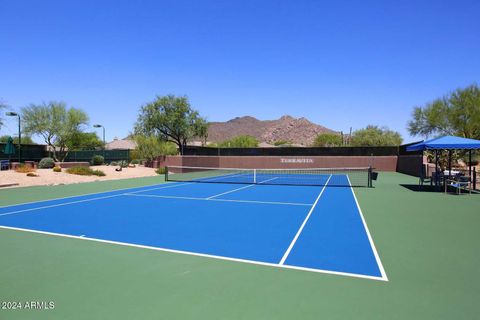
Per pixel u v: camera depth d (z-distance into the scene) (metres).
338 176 28.42
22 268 5.73
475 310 4.16
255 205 12.77
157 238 7.75
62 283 5.06
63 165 28.00
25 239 7.67
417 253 6.48
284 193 16.61
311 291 4.73
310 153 36.94
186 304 4.35
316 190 17.88
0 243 7.33
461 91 30.34
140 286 4.94
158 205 12.80
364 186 19.80
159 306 4.29
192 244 7.23
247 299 4.49
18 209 11.87
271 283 5.03
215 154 38.47
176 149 37.84
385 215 10.49
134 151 37.22
